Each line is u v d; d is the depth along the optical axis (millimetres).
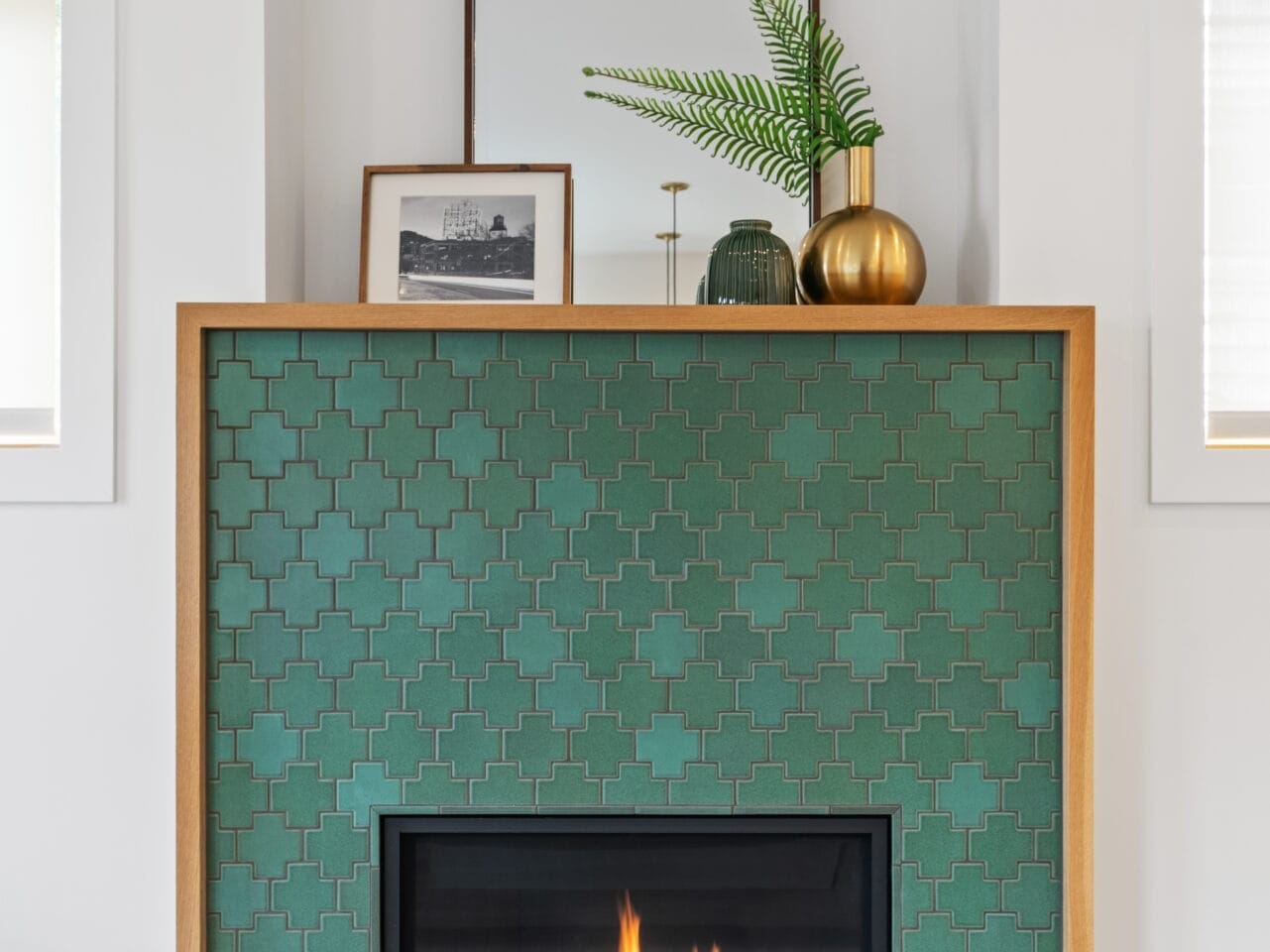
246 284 1597
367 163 1782
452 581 1521
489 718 1521
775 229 1778
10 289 1674
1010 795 1520
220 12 1596
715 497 1519
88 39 1591
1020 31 1591
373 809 1520
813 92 1642
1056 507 1516
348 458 1516
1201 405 1602
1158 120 1590
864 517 1519
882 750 1521
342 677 1520
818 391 1516
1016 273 1594
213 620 1517
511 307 1494
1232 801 1610
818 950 1544
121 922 1606
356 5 1780
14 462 1592
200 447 1499
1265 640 1611
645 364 1516
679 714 1521
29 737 1610
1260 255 1658
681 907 1548
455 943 1544
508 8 1772
